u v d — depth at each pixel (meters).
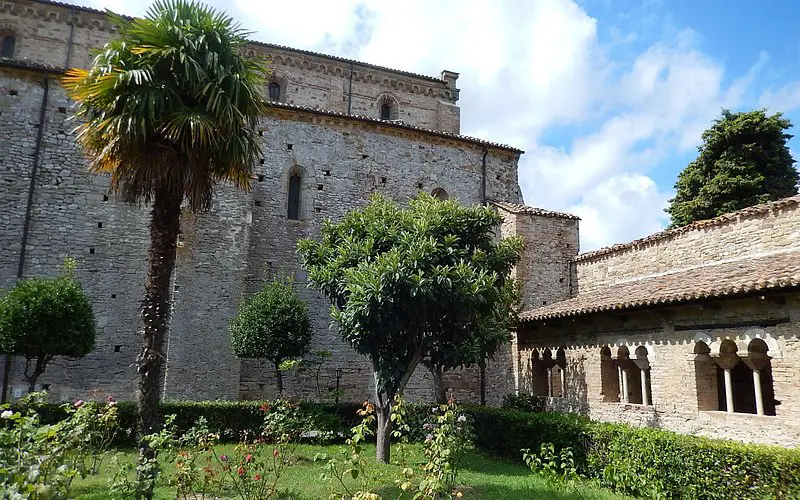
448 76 33.47
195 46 11.29
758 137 29.70
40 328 15.51
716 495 9.72
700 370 13.32
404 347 14.48
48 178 20.70
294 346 19.70
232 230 22.12
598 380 16.80
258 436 16.39
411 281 12.93
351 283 13.62
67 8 25.88
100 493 9.98
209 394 20.47
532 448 14.19
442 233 15.08
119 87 11.01
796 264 11.60
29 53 25.23
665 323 14.33
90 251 20.69
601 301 16.45
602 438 12.16
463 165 27.62
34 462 6.69
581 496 10.73
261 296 20.38
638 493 10.98
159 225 11.39
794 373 11.05
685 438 10.52
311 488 11.06
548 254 24.00
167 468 12.20
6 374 18.64
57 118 21.19
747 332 12.12
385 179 26.00
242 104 12.36
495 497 10.70
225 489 10.63
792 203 14.32
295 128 25.02
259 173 24.02
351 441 9.20
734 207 28.73
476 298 13.35
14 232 19.94
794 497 8.71
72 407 12.73
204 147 11.51
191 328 20.75
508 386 22.27
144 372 10.78
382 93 31.67
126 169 11.66
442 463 9.22
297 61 29.92
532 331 20.73
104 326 20.30
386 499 10.38
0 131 20.42
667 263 18.59
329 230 16.03
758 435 11.62
